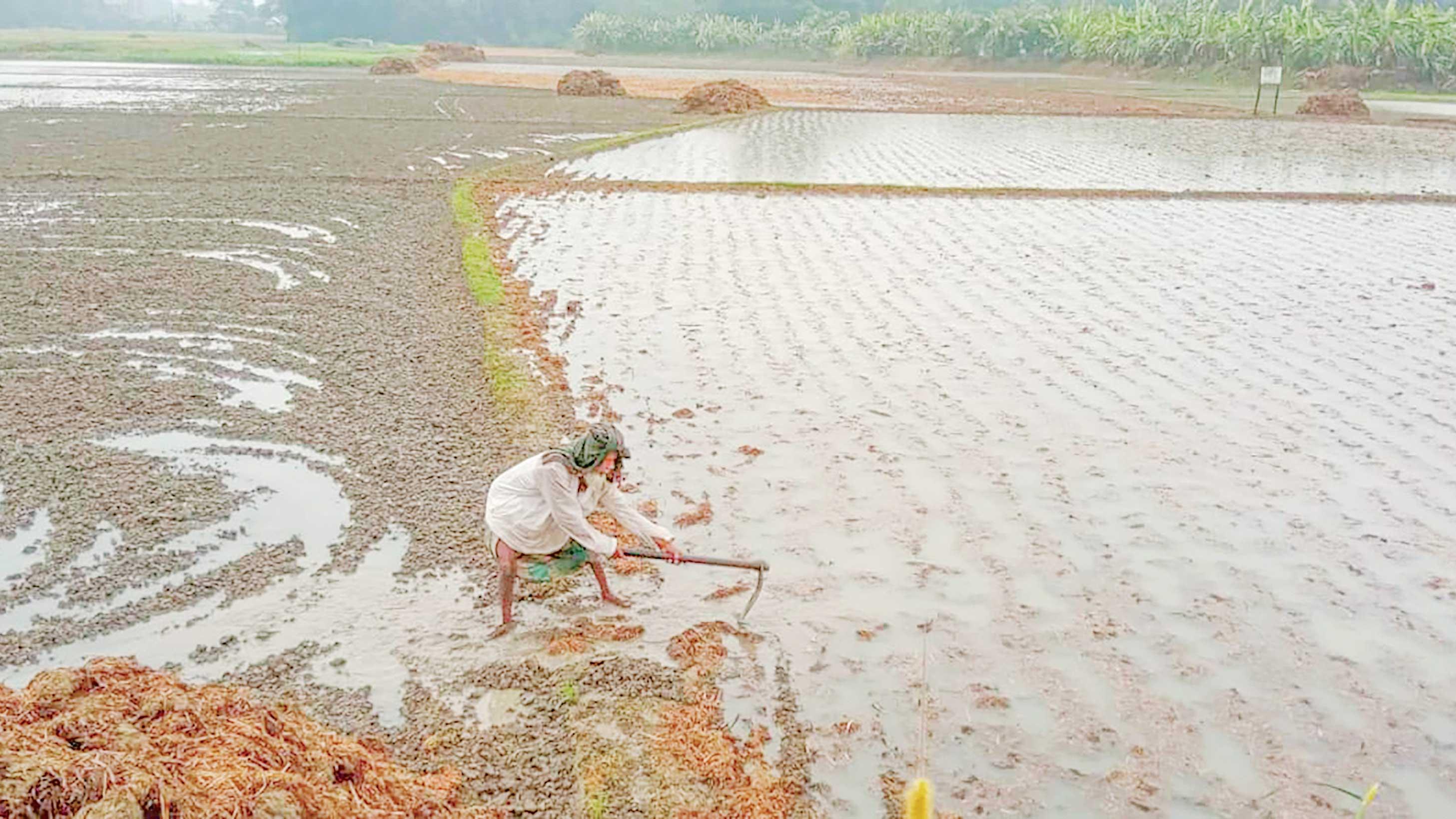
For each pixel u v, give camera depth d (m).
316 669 5.45
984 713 5.29
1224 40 56.50
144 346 10.20
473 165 22.47
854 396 9.41
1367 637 5.99
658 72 65.25
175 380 9.30
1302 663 5.74
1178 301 12.65
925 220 17.45
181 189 18.62
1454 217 18.36
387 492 7.34
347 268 13.27
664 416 8.84
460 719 5.11
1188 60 59.53
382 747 4.84
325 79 53.59
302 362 9.84
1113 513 7.36
